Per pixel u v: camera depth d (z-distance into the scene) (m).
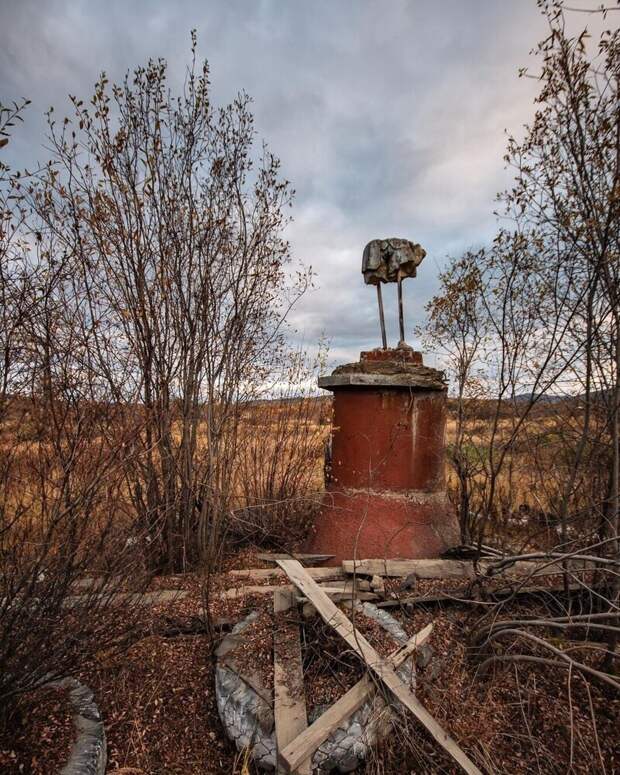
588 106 2.63
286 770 1.77
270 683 2.24
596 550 2.85
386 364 3.96
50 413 2.29
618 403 2.69
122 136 3.44
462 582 3.16
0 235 2.06
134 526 2.74
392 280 4.43
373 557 3.63
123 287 3.46
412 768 2.02
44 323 2.50
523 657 2.16
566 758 2.09
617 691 2.41
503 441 3.91
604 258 2.59
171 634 2.76
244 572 3.50
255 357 4.30
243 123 3.88
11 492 2.17
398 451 3.88
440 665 2.49
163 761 2.06
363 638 2.32
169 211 3.64
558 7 2.58
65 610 2.01
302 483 5.30
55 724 1.95
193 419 3.78
